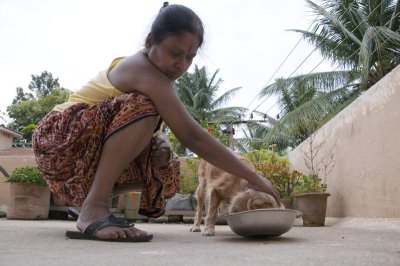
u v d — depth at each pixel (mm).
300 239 2410
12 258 1390
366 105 4824
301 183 5680
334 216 5547
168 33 2037
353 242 2209
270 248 1869
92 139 2141
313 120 11039
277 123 11695
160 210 2607
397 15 11492
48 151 2248
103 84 2268
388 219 4184
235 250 1766
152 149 2484
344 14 11930
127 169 2412
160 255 1542
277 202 2367
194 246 1930
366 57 9969
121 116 2078
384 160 4387
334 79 12344
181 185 7172
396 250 1798
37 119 24250
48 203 6406
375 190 4539
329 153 5836
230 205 2668
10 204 6148
